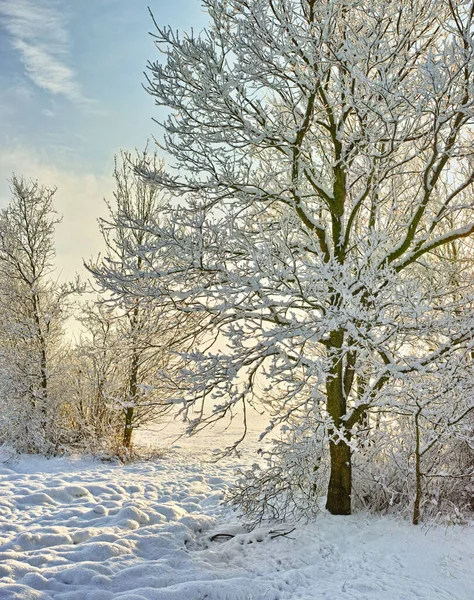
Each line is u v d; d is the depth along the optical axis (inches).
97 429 513.3
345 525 238.4
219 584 184.2
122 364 505.4
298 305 233.3
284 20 227.9
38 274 535.8
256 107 250.5
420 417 257.8
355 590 179.9
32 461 466.6
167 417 604.1
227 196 265.0
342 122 262.1
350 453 254.5
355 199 291.3
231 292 222.7
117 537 231.1
